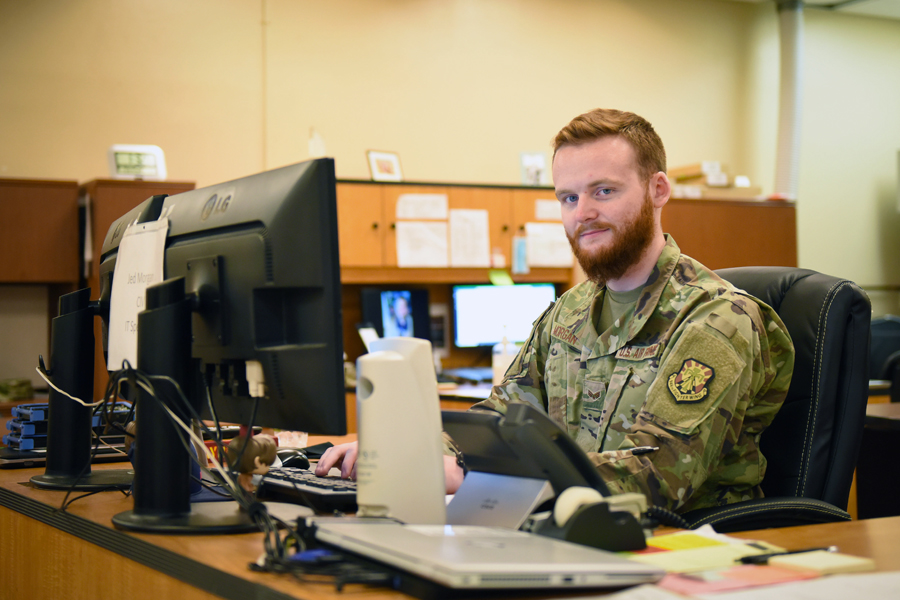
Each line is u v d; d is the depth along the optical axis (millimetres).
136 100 4090
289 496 1143
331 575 750
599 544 812
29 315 3926
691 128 5504
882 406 2801
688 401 1126
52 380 1391
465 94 4844
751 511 1162
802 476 1336
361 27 4578
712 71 5574
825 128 5941
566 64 5125
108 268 1356
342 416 933
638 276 1390
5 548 1338
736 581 715
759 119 5727
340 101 4523
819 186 5914
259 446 1045
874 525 998
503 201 4277
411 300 4211
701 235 4672
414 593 696
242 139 4305
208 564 817
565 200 1400
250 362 992
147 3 4117
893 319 4285
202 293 1042
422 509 912
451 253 4152
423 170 4730
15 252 3494
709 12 5566
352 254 3971
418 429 918
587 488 856
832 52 5965
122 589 981
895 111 6172
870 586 704
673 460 1079
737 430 1155
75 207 3600
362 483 919
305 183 945
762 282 1473
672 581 717
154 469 1012
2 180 3473
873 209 6105
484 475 993
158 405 1012
